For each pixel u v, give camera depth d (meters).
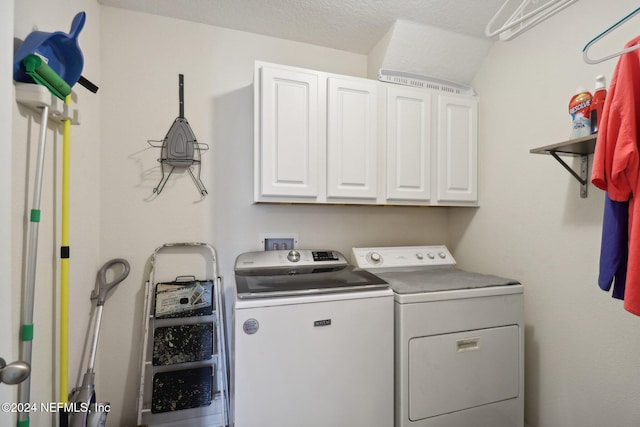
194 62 1.66
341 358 1.16
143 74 1.58
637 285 0.83
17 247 0.88
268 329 1.08
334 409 1.14
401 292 1.26
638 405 1.10
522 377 1.40
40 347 0.99
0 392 0.77
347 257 1.93
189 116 1.65
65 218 1.05
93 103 1.43
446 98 1.77
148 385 1.49
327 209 1.90
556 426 1.38
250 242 1.75
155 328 1.50
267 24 1.69
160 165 1.60
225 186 1.71
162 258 1.60
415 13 1.58
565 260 1.35
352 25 1.69
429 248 1.88
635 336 1.11
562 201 1.37
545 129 1.45
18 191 0.89
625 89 0.86
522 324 1.42
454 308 1.30
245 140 1.74
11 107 0.78
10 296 0.77
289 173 1.49
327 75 1.56
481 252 1.85
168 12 1.58
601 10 1.21
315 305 1.14
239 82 1.74
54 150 1.09
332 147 1.55
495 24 1.64
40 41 0.87
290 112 1.49
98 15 1.49
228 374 1.63
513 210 1.62
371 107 1.62
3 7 0.77
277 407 1.07
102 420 1.19
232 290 1.69
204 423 1.52
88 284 1.38
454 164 1.79
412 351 1.23
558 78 1.39
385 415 1.21
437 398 1.26
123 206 1.54
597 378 1.23
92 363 1.26
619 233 0.92
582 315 1.28
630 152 0.83
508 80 1.66
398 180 1.68
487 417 1.33
